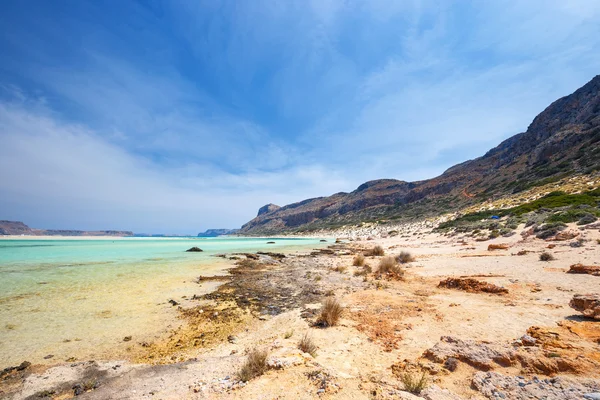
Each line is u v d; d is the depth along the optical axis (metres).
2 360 6.99
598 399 3.42
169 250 42.22
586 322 6.34
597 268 11.32
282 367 5.38
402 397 4.00
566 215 25.11
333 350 6.47
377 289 12.98
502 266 15.32
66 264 24.02
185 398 4.70
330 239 93.75
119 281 16.36
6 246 50.22
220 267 22.61
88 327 9.20
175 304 11.85
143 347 7.78
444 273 15.61
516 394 3.92
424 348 6.24
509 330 6.67
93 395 5.30
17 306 11.31
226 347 7.69
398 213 121.00
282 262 26.19
